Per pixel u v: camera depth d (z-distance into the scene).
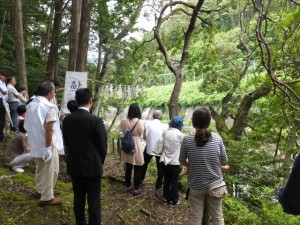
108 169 7.44
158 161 5.80
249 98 9.07
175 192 5.41
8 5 13.21
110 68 13.80
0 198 4.74
